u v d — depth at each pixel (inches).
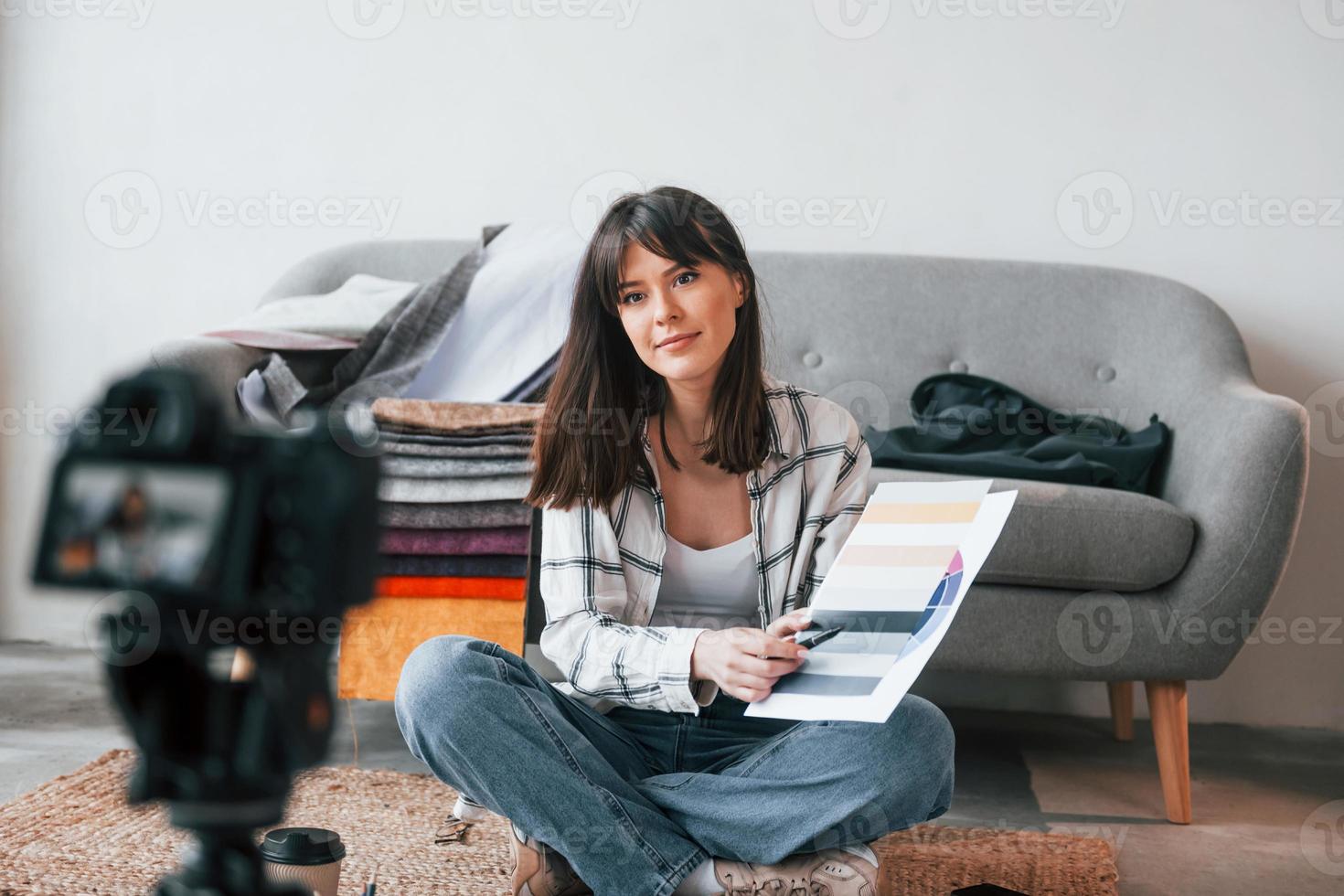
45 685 98.4
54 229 117.8
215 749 15.7
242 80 115.6
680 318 51.0
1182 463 90.7
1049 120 107.6
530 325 94.6
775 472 56.2
